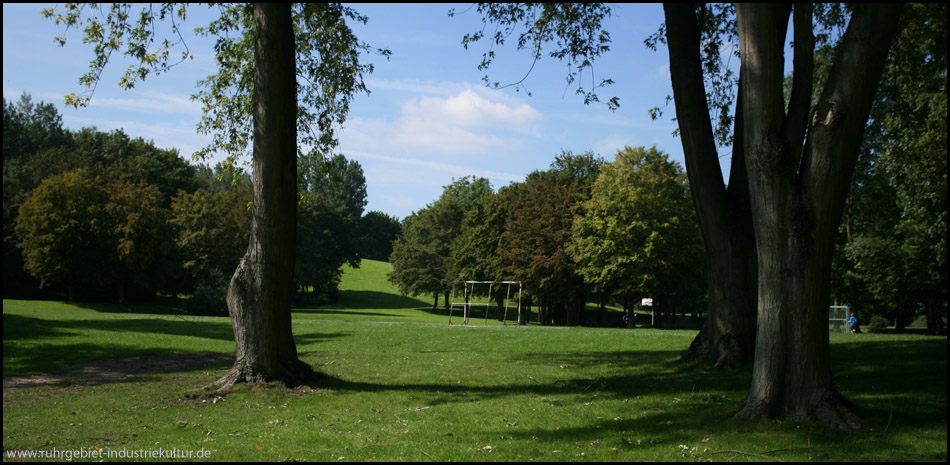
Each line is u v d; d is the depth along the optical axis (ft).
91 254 184.24
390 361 58.49
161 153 264.52
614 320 228.84
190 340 79.61
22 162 225.35
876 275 143.64
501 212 195.93
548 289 171.94
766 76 27.48
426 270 250.98
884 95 56.13
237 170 52.85
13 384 44.60
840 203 27.22
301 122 52.60
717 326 45.14
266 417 32.35
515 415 32.01
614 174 159.94
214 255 204.64
